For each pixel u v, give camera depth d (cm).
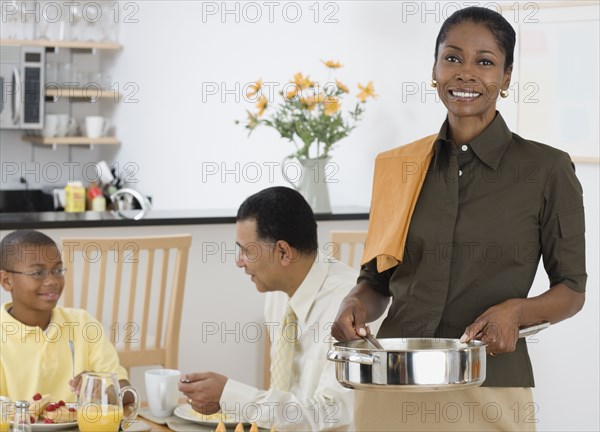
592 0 369
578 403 378
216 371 460
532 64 394
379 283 215
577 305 193
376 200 209
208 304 458
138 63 688
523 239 194
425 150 201
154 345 412
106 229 441
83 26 706
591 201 375
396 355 178
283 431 236
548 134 389
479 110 192
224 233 461
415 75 460
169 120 654
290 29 546
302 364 253
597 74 369
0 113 654
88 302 439
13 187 725
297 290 251
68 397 293
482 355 181
